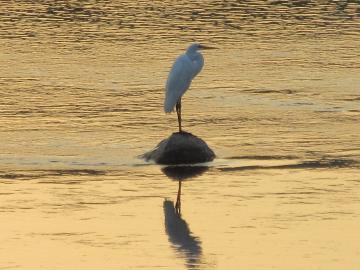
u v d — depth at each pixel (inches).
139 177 837.2
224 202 764.6
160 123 1035.9
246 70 1293.1
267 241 672.4
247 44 1435.8
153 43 1440.7
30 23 1557.6
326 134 985.5
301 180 823.1
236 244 666.2
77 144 946.1
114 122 1036.5
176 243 668.7
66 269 619.2
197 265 625.9
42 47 1412.4
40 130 998.4
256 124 1031.0
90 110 1088.8
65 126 1016.2
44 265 625.9
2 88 1184.2
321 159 890.1
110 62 1332.4
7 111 1077.1
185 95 1167.0
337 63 1327.5
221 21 1576.0
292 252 649.6
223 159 888.3
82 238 678.5
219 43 1441.9
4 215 729.6
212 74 1272.1
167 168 863.1
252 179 827.4
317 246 660.7
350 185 807.1
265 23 1563.7
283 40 1459.2
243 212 737.6
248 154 906.1
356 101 1136.2
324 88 1197.7
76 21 1576.0
